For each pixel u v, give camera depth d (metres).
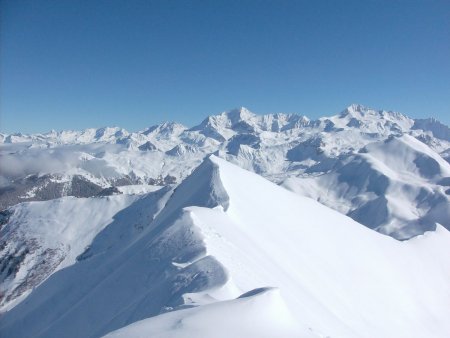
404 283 74.38
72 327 44.25
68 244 143.50
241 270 38.25
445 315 72.12
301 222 75.56
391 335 53.72
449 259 96.94
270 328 21.06
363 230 88.00
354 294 60.28
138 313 32.75
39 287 98.94
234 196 72.25
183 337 18.17
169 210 98.50
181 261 40.38
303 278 54.12
